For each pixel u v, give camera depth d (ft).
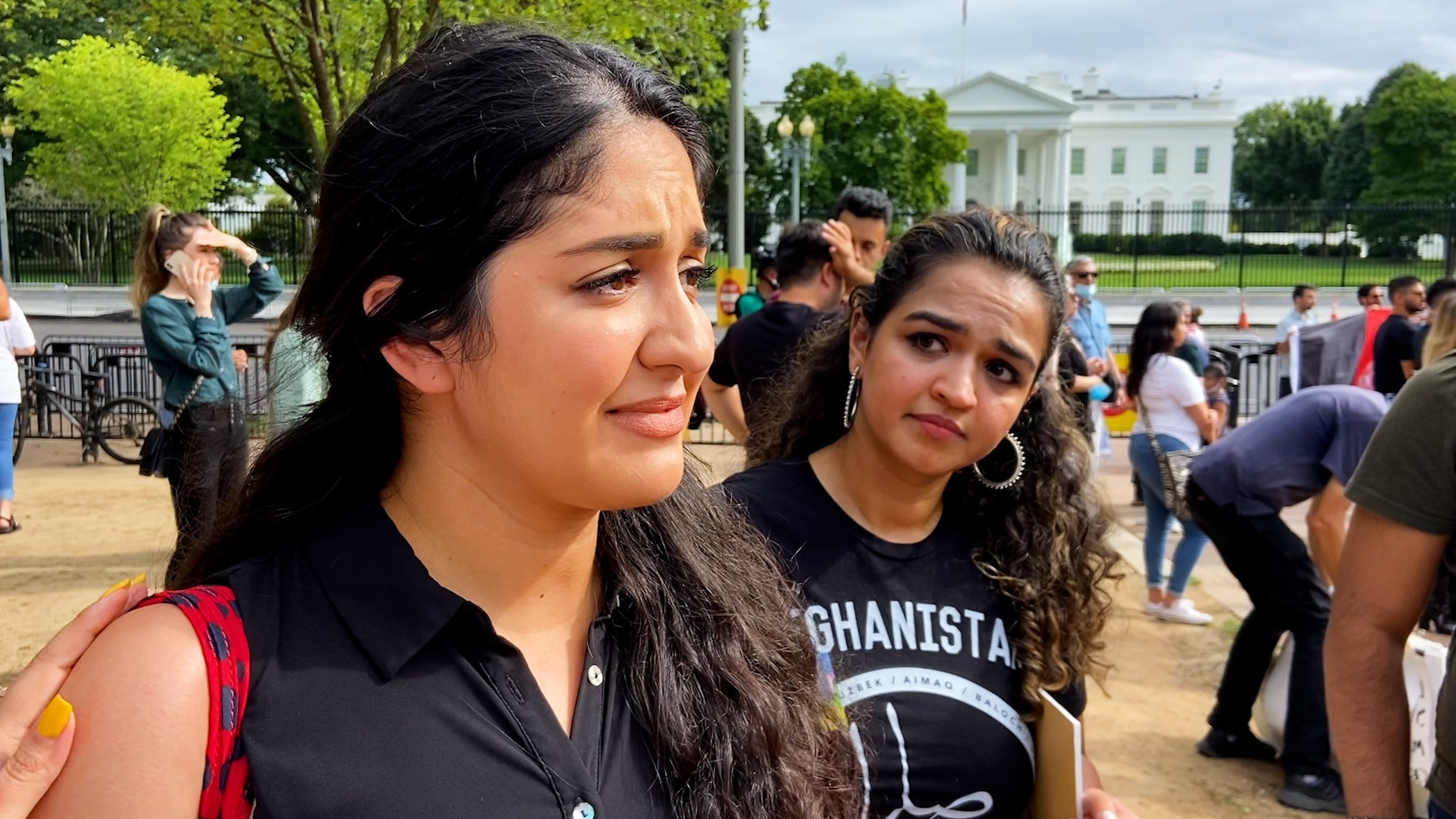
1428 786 6.16
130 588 3.20
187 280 14.93
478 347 3.06
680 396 3.24
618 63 3.29
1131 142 235.20
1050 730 5.64
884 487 6.01
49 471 28.09
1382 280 94.27
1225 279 96.07
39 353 34.14
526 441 3.09
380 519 3.29
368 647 3.08
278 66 21.61
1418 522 6.10
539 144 2.97
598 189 3.03
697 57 23.48
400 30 18.52
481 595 3.40
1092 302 31.24
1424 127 172.76
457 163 2.99
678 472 3.24
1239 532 12.55
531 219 2.98
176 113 85.76
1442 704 6.00
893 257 6.11
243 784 2.89
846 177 142.00
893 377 5.73
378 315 3.17
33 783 2.68
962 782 5.54
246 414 4.33
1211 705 15.07
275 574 3.20
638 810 3.47
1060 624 6.08
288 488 3.50
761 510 6.07
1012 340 5.62
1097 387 19.75
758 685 4.06
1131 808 12.24
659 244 3.13
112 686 2.78
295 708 2.96
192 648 2.88
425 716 3.07
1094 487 6.57
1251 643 13.16
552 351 3.00
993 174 215.51
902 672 5.68
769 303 14.02
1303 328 37.55
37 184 111.86
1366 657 6.35
